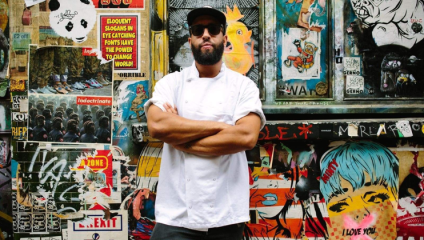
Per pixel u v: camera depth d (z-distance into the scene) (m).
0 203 3.26
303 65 2.96
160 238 1.99
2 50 3.14
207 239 1.95
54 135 2.89
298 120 2.83
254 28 2.94
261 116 2.05
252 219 2.79
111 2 2.88
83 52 2.89
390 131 2.68
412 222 2.82
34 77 2.89
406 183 2.82
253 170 2.79
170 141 1.96
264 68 2.95
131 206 2.87
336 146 2.79
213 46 2.02
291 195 2.79
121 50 2.90
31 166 2.88
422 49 2.97
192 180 1.92
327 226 2.79
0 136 3.24
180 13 2.91
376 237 2.80
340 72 2.96
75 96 2.89
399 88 2.98
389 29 2.96
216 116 2.01
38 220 2.88
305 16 2.94
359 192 2.80
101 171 2.88
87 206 2.88
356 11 2.94
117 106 2.90
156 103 2.06
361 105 2.96
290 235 2.79
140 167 2.87
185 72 2.20
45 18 2.89
